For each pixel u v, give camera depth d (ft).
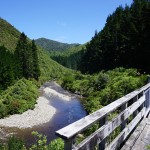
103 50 223.10
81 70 322.96
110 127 15.02
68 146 9.59
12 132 83.66
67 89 227.81
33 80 275.18
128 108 20.44
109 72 142.61
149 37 135.74
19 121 100.83
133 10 219.20
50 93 202.39
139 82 75.87
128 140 20.79
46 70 456.86
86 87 174.40
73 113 115.34
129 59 156.25
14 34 544.62
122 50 170.91
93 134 12.10
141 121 27.53
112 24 244.42
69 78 249.34
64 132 9.27
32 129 88.48
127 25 190.49
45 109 127.95
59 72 497.87
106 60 204.95
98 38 266.16
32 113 116.57
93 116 12.26
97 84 134.00
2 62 204.74
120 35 186.29
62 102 152.05
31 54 300.20
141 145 19.98
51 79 411.95
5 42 472.44
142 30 141.08
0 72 189.78
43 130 86.94
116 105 15.76
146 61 136.67
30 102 132.36
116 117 16.58
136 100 24.84
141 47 139.23
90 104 98.63
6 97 127.03
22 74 273.95
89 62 269.85
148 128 24.86
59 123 98.17
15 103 118.11
